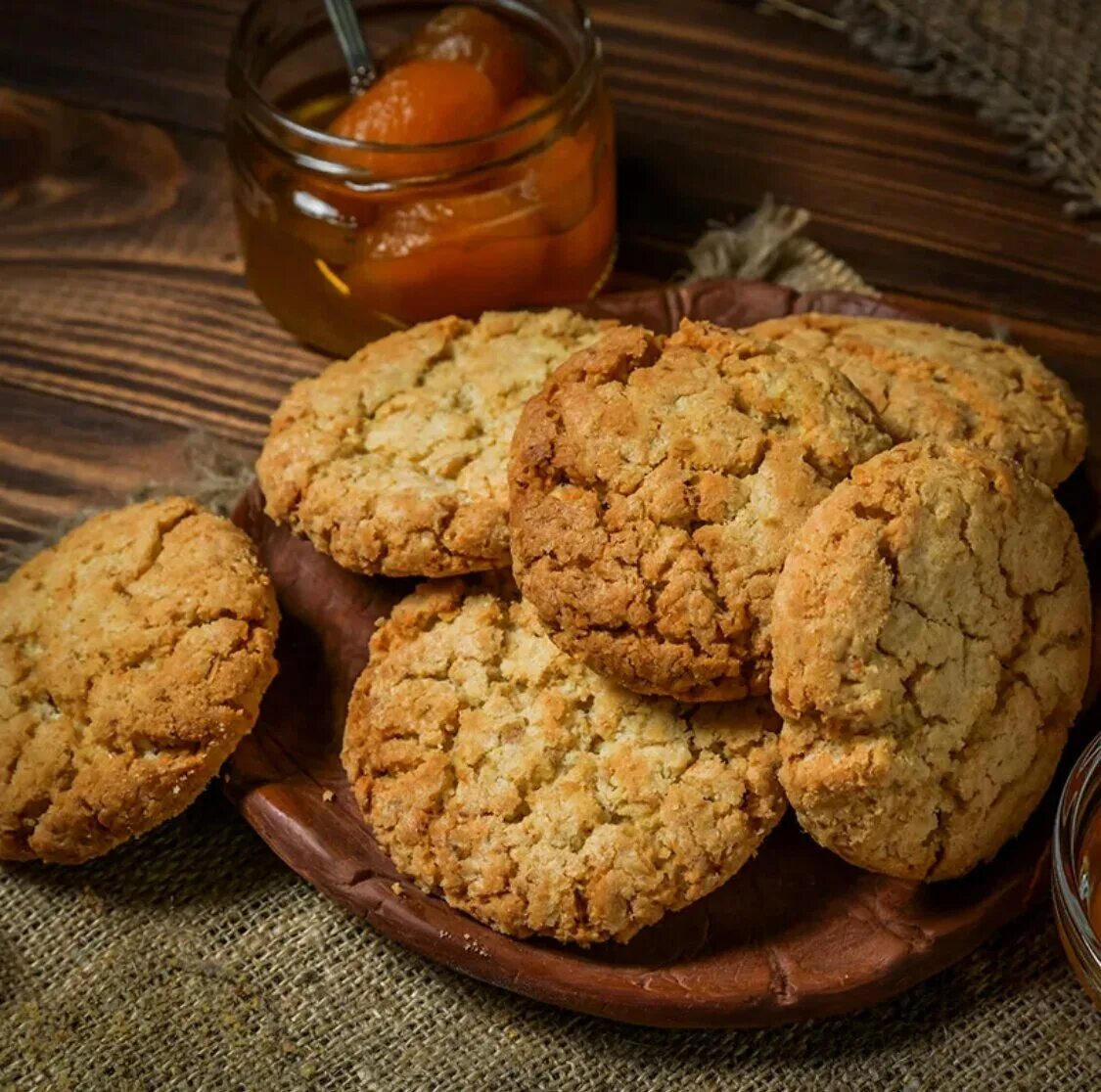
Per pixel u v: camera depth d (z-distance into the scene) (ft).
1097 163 1.74
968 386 1.39
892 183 1.76
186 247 1.75
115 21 1.90
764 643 1.24
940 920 1.26
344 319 1.59
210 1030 1.31
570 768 1.29
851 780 1.21
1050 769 1.29
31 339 1.70
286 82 1.65
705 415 1.29
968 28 1.81
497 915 1.26
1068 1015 1.30
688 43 1.86
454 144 1.49
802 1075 1.28
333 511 1.36
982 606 1.26
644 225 1.74
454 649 1.33
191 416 1.64
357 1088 1.29
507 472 1.32
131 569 1.38
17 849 1.34
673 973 1.26
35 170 1.80
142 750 1.33
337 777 1.36
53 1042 1.31
